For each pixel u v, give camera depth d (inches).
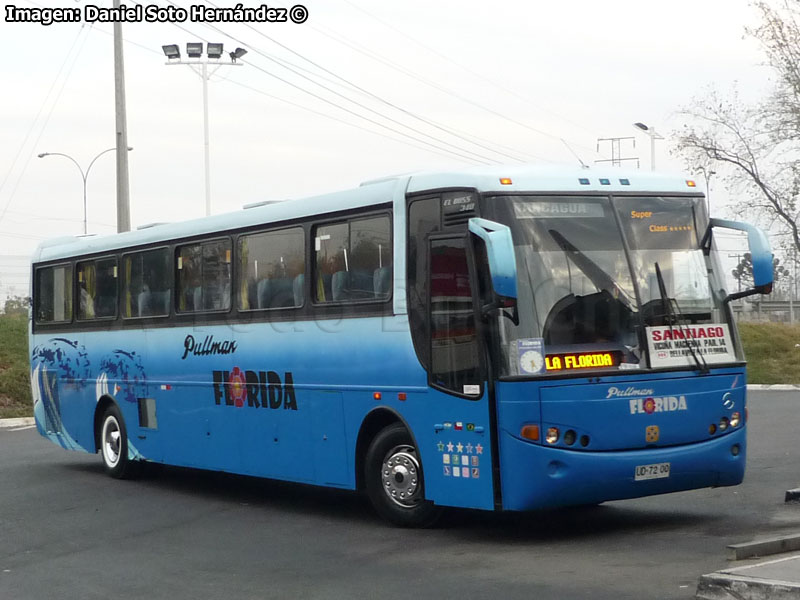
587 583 330.3
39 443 894.4
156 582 371.2
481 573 354.9
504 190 406.9
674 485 411.2
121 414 653.9
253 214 534.9
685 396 412.8
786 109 1851.6
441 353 419.2
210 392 565.9
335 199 480.1
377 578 356.8
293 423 503.2
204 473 689.0
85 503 568.7
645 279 415.5
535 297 398.3
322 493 583.5
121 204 1133.7
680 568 342.6
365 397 457.7
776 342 1546.5
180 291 595.2
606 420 397.4
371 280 457.1
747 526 418.3
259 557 405.4
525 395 390.0
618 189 423.8
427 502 438.9
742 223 427.2
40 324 750.5
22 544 458.6
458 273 412.8
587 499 396.2
